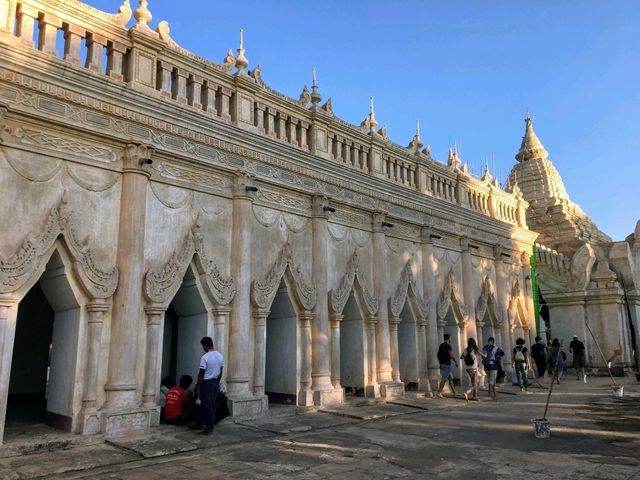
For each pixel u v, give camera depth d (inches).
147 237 430.0
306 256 566.3
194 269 466.6
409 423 471.5
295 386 537.0
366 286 625.9
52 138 381.4
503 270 906.1
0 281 340.8
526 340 938.1
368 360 620.1
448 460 328.8
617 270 1155.3
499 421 481.4
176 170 458.0
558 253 1176.2
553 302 1133.7
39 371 593.3
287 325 557.0
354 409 535.8
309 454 344.2
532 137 1583.4
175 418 417.7
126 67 440.8
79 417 374.0
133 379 398.6
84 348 385.4
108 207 409.1
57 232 372.2
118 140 415.2
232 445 372.5
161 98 451.8
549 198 1398.9
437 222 765.3
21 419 431.8
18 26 378.0
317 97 598.9
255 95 535.5
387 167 701.3
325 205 585.3
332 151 621.0
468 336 789.9
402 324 711.7
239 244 490.6
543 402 622.5
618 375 1040.2
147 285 418.3
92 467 307.9
